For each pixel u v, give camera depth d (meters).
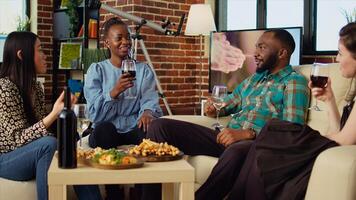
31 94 2.51
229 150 2.37
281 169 2.04
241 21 5.58
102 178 1.86
